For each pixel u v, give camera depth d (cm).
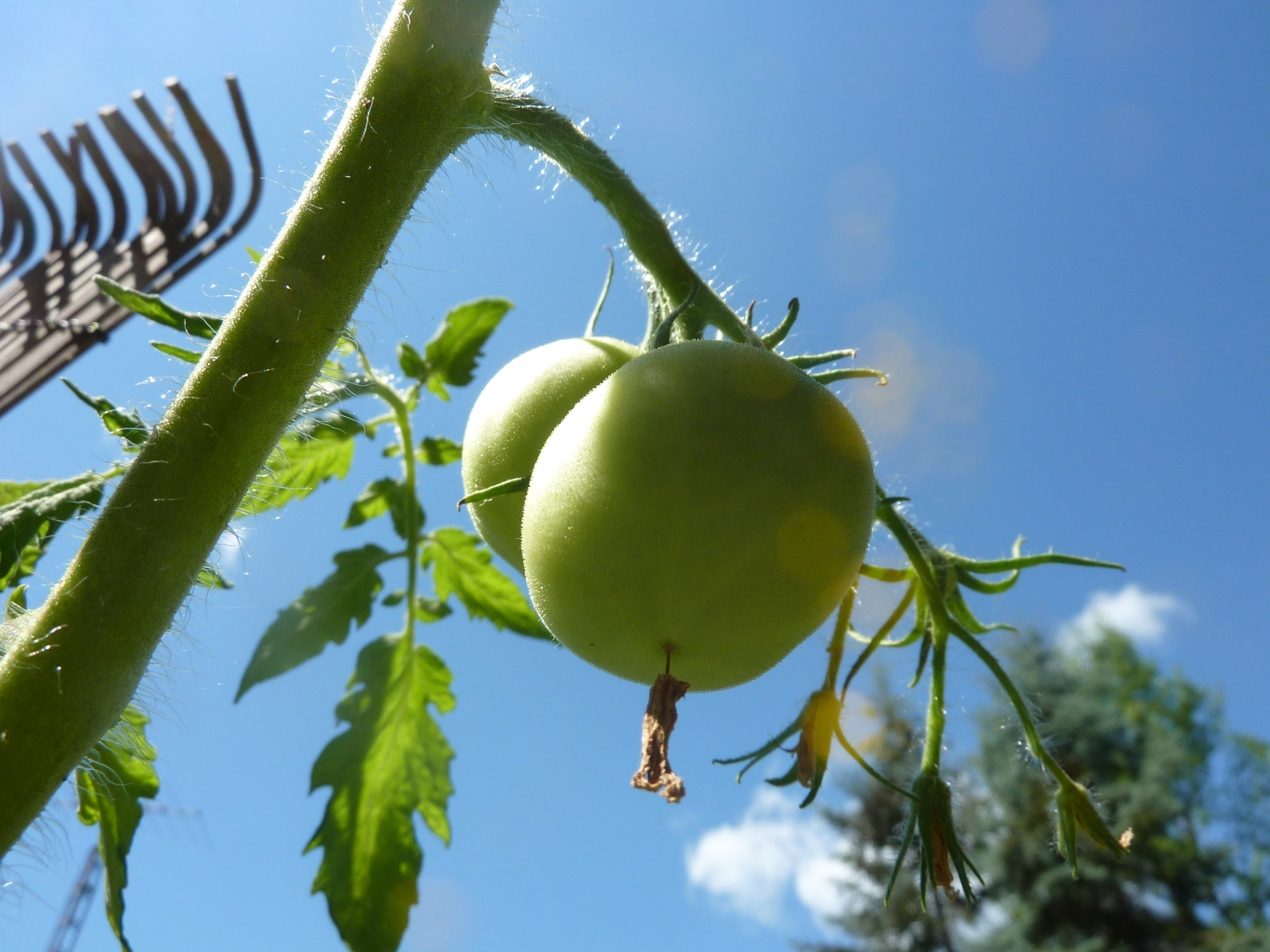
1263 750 350
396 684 26
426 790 25
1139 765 280
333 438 26
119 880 18
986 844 260
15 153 49
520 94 16
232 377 12
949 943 252
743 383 15
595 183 17
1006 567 19
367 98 13
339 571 26
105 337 44
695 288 18
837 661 18
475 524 21
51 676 11
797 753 18
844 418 16
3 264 50
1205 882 263
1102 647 374
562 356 20
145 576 11
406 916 24
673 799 14
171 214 47
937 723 18
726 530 14
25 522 16
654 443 15
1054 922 251
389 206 12
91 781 18
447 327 27
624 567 15
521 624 28
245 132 47
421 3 13
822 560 15
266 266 12
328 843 25
